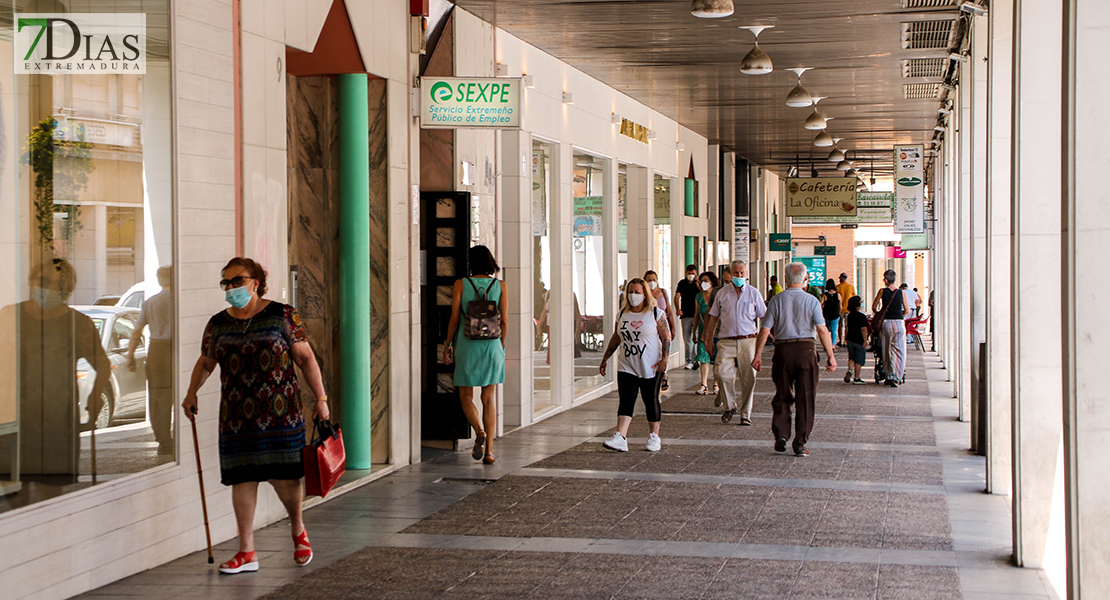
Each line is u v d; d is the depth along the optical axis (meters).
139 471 9.24
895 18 17.62
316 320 13.58
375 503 11.95
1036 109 10.09
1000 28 13.41
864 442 16.52
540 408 19.84
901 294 25.86
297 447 9.04
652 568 9.12
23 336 8.32
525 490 12.62
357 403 13.51
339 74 13.31
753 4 16.52
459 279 14.58
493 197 17.45
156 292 9.52
